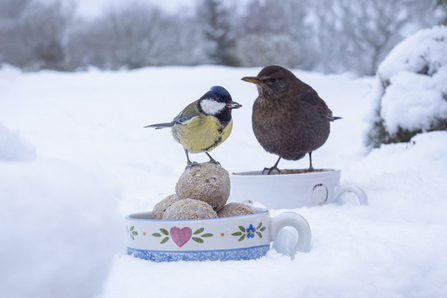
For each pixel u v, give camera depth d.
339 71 28.48
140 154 5.54
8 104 9.46
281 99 3.39
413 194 3.31
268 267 1.81
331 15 29.88
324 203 3.19
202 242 1.87
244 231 1.91
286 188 3.09
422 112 4.80
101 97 11.02
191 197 2.09
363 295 1.60
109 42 35.59
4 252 1.01
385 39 28.39
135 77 17.02
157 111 8.77
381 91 5.50
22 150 1.45
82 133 6.56
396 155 4.60
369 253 1.93
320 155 6.24
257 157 5.96
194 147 2.70
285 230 2.21
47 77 17.34
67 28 35.41
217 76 16.02
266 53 26.33
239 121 8.50
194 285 1.60
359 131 7.79
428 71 5.02
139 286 1.60
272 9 34.00
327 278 1.71
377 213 2.97
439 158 4.25
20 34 34.50
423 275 1.77
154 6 36.78
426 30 5.34
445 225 2.52
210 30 36.50
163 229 1.89
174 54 36.69
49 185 1.15
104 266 1.17
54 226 1.08
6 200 1.06
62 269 1.07
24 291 1.02
